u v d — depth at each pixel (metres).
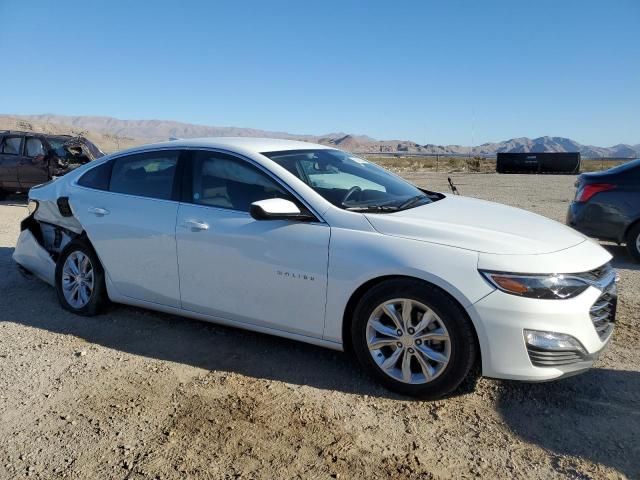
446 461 2.85
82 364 3.96
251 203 4.00
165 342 4.37
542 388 3.62
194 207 4.27
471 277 3.26
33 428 3.12
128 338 4.45
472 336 3.30
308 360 4.05
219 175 4.26
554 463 2.83
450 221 3.73
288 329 3.89
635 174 7.33
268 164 4.07
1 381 3.70
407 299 3.43
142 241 4.47
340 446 2.96
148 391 3.56
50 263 5.36
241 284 4.00
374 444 2.99
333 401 3.45
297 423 3.18
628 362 4.04
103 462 2.81
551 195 17.34
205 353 4.16
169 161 4.54
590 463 2.82
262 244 3.88
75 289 5.00
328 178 4.23
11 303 5.30
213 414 3.27
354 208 3.85
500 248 3.36
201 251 4.15
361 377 3.78
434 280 3.32
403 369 3.48
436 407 3.39
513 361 3.22
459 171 42.12
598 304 3.42
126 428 3.12
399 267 3.40
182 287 4.32
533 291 3.19
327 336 3.75
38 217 5.50
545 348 3.18
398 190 4.54
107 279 4.79
